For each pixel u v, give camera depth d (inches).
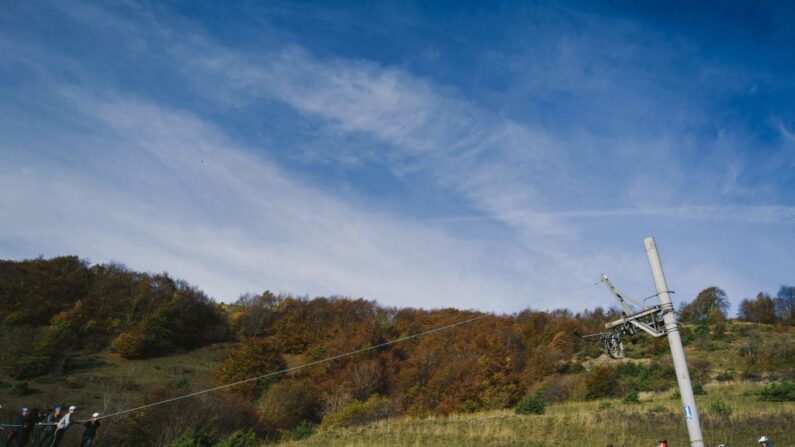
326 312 5378.9
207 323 5226.4
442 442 1280.8
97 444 1772.9
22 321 4163.4
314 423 2898.6
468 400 2913.4
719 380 2605.8
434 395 3075.8
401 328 4756.4
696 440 541.6
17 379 3179.1
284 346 4687.5
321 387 3243.1
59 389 2997.0
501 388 2987.2
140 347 4224.9
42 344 3540.8
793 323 4252.0
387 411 2810.0
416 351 3882.9
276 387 2967.5
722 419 1318.9
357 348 3890.3
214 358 4569.4
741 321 4473.4
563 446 1175.6
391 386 3408.0
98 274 5226.4
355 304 5502.0
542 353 3501.5
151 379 3565.5
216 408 2202.3
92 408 2655.0
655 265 617.3
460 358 3437.5
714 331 3732.8
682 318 4527.6
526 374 3228.3
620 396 2449.6
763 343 3257.9
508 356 3427.7
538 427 1390.3
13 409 2039.9
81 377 3403.1
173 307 4881.9
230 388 3159.5
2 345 3538.4
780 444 1087.0
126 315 4766.2
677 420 1348.4
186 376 3833.7
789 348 3063.5
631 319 644.7
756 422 1272.1
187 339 4889.3
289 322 5236.2
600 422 1382.9
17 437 652.1
